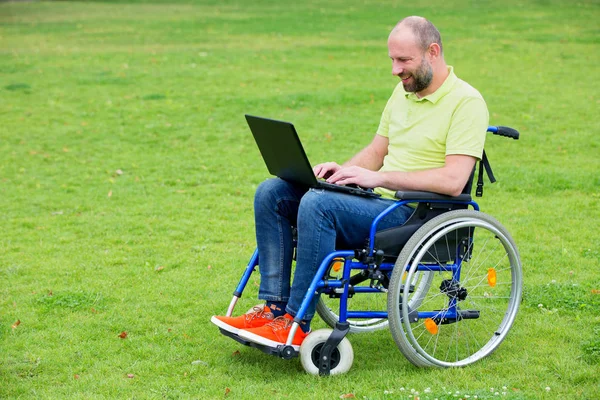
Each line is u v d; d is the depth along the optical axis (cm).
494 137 1190
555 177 951
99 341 509
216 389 434
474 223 455
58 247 728
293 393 425
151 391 434
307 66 1884
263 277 470
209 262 681
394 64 464
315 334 447
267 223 468
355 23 2723
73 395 427
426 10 3045
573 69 1805
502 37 2327
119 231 781
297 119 1346
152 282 630
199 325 538
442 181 449
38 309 565
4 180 995
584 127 1247
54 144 1189
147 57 2056
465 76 1731
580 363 461
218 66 1906
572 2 3216
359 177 451
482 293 588
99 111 1422
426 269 470
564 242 719
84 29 2739
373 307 575
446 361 475
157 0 3947
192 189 946
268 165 477
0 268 666
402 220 464
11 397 427
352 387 434
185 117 1371
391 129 495
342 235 454
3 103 1491
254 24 2756
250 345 458
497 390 423
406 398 408
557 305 561
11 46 2323
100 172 1034
